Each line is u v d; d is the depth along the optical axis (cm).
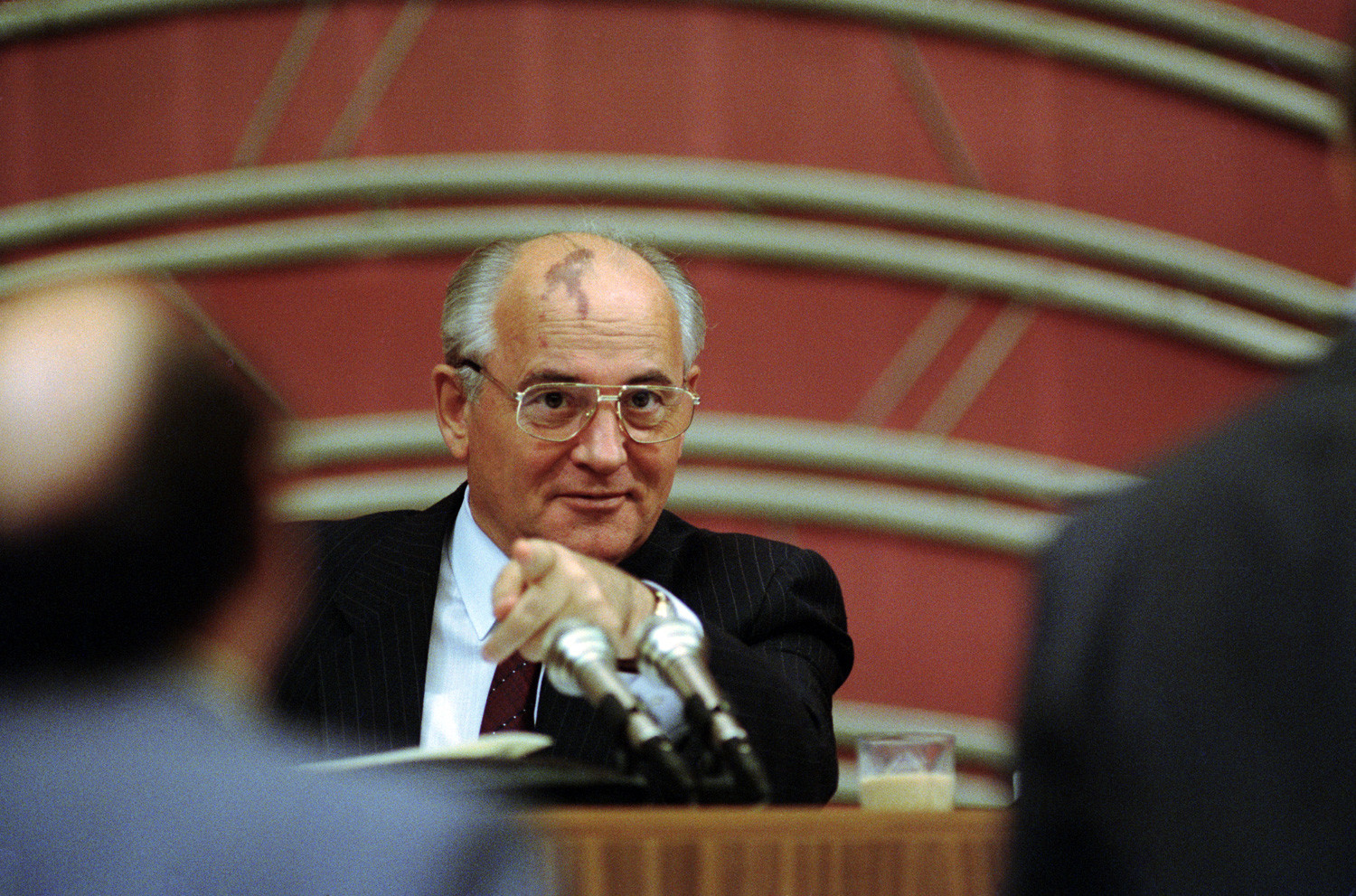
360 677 542
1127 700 240
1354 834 227
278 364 1415
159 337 205
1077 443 1485
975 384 1477
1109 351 1505
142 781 194
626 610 396
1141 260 1499
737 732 330
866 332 1472
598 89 1451
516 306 569
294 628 550
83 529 196
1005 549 1459
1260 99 1535
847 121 1477
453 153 1439
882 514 1444
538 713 525
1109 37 1508
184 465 201
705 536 601
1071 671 247
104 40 1446
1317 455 245
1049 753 248
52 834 190
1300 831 229
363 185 1423
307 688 543
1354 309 269
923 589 1456
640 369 562
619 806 321
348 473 1403
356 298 1432
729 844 252
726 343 1452
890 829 256
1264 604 237
